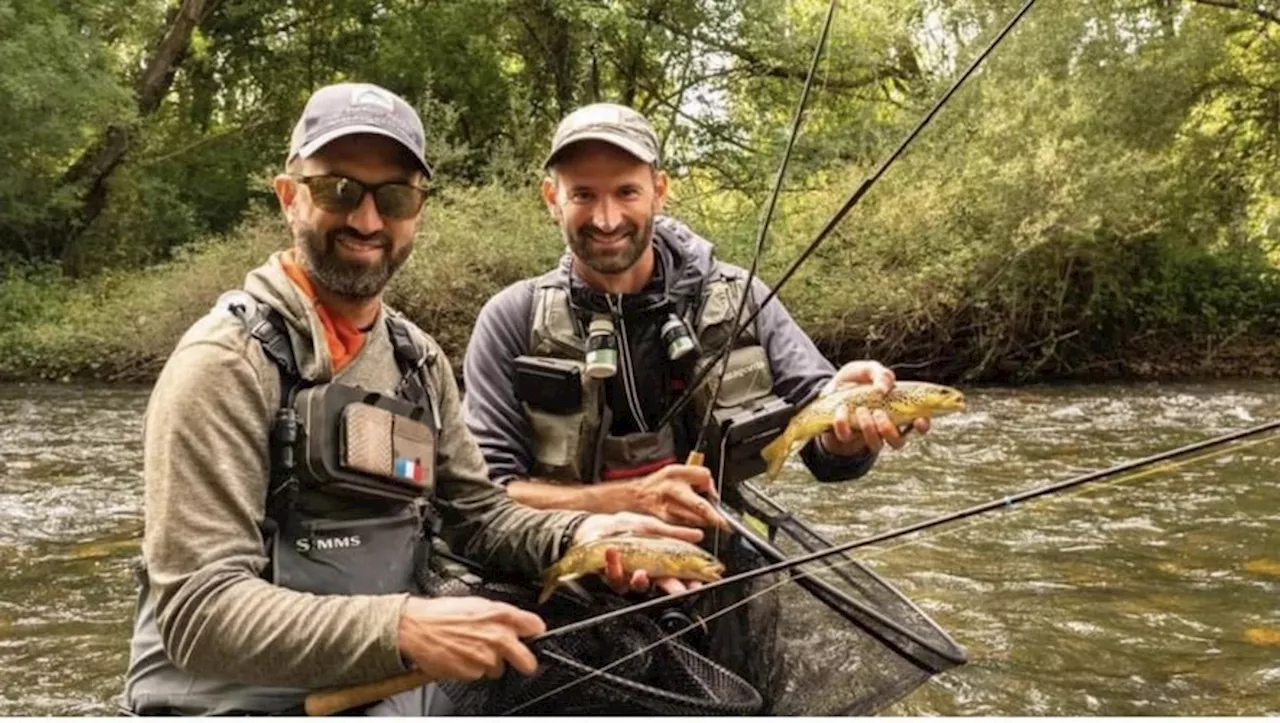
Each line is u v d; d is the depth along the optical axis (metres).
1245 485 6.87
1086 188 13.60
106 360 14.77
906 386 3.23
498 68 20.83
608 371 3.43
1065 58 15.13
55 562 5.59
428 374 2.81
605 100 21.81
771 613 3.12
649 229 3.53
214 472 2.26
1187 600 4.65
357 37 21.67
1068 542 5.62
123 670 4.14
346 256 2.53
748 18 20.02
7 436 9.70
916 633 3.14
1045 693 3.71
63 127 16.97
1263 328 15.41
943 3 17.62
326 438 2.42
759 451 3.57
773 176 18.81
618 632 2.87
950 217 14.25
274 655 2.21
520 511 3.00
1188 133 15.59
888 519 6.21
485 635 2.27
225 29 21.55
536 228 14.77
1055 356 14.70
